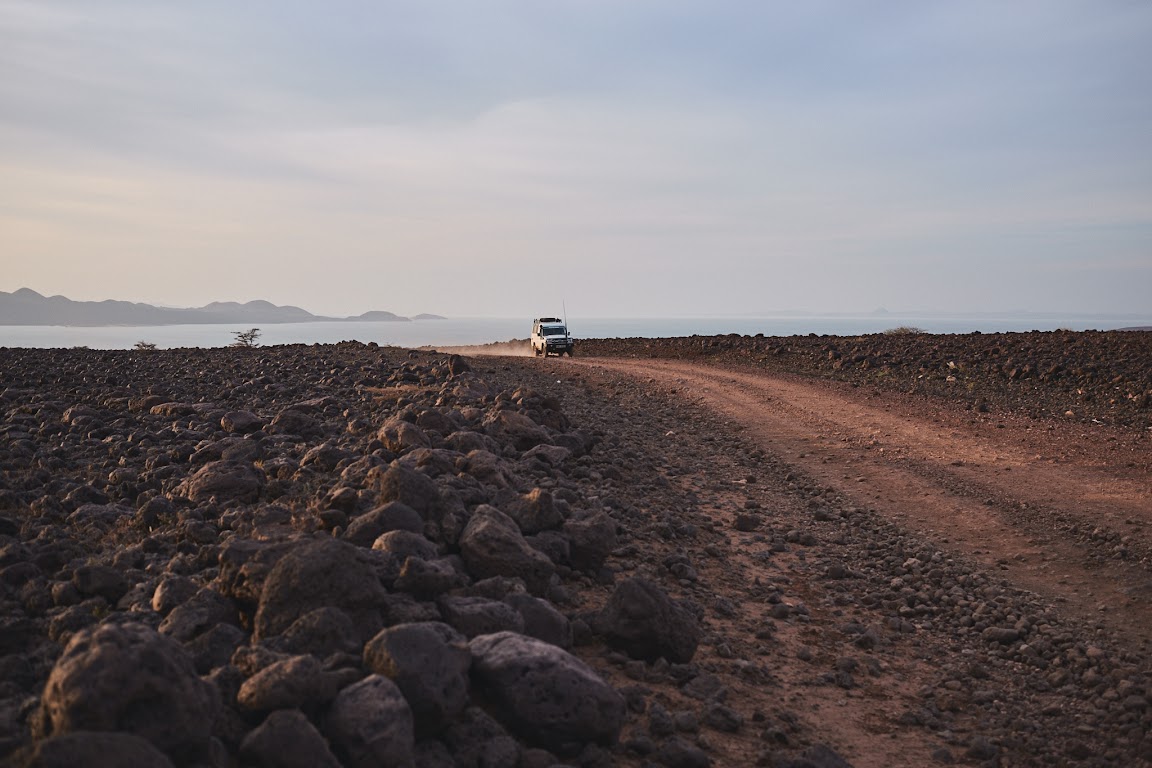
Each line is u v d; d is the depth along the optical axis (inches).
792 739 271.3
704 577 439.2
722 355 1731.1
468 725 209.5
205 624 246.2
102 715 156.3
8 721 188.4
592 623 312.2
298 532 345.7
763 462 759.7
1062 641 373.7
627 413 1013.8
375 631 238.4
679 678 297.0
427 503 349.7
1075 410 928.9
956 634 391.2
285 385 941.2
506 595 280.2
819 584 452.8
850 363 1401.3
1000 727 303.0
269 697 185.5
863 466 731.4
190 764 169.9
